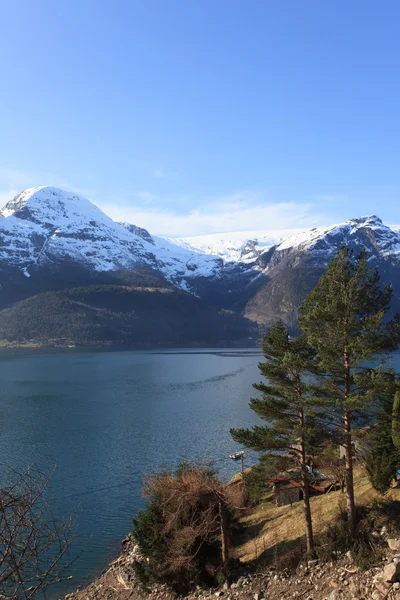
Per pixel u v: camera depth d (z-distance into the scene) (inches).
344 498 1430.9
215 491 1302.9
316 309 1178.0
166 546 1299.2
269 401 1249.4
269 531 1450.5
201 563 1302.9
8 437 3228.3
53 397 4862.2
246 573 1243.8
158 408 4293.8
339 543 1137.4
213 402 4606.3
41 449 2940.5
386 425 1237.7
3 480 1998.0
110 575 1525.6
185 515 1298.0
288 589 1095.6
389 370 1156.5
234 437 1278.3
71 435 3289.9
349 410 1131.3
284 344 1264.8
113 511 2009.1
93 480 2378.2
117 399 4771.2
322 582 1051.3
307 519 1198.9
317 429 1162.0
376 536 1091.9
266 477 1256.8
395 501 1205.1
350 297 1121.4
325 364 1144.2
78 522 1902.1
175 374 6983.3
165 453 2842.0
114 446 3002.0
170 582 1298.0
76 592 1460.4
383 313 1083.3
